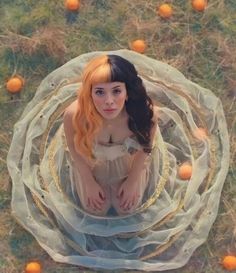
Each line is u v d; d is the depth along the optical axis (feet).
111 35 11.98
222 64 11.91
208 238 11.10
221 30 12.07
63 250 10.87
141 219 10.94
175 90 11.50
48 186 11.02
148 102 8.81
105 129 9.00
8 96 11.64
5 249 10.98
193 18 12.10
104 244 10.97
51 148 11.16
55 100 11.33
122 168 10.11
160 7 12.03
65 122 9.34
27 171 11.10
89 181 10.23
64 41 11.89
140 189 10.64
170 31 12.01
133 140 9.34
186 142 11.40
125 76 8.20
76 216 10.89
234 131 11.65
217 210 11.09
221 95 11.81
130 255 10.86
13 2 12.05
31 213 10.97
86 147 9.28
